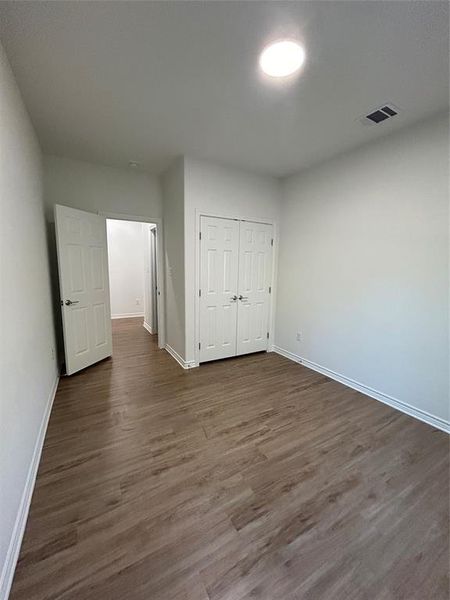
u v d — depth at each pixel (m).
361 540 1.27
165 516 1.38
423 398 2.28
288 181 3.60
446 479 1.65
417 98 1.90
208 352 3.50
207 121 2.24
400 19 1.28
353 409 2.45
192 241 3.16
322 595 1.05
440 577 1.12
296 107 2.03
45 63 1.58
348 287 2.89
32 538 1.25
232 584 1.09
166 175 3.55
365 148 2.63
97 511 1.40
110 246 6.10
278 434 2.07
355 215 2.77
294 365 3.51
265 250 3.74
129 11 1.25
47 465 1.72
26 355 1.61
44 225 2.73
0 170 1.28
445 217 2.09
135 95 1.90
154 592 1.06
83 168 3.22
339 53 1.49
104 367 3.35
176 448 1.90
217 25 1.33
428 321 2.23
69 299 2.96
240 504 1.46
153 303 4.91
